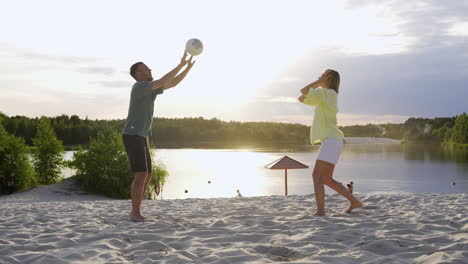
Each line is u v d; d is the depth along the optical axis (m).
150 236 3.43
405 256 2.72
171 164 89.00
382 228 3.70
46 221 4.52
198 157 119.50
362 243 3.10
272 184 50.62
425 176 59.62
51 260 2.65
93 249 2.92
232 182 52.94
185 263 2.58
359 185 48.03
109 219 4.48
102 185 29.98
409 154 130.00
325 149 4.51
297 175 64.44
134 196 4.41
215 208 5.55
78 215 5.01
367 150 167.12
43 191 29.61
